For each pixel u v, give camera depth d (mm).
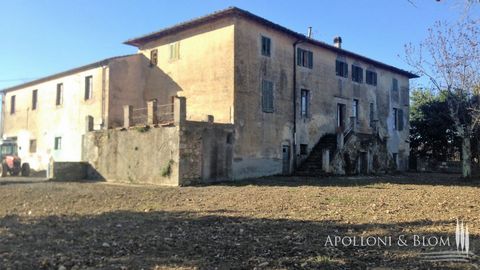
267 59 26625
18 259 6980
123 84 28312
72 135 30438
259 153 25750
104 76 27844
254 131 25469
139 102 29156
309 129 29641
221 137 23375
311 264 6828
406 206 13328
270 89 26766
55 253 7398
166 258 7164
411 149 42531
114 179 24531
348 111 33156
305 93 29750
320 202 14281
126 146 23984
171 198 15789
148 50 29500
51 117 32906
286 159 27969
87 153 26562
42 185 21469
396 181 24641
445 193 17500
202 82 26016
